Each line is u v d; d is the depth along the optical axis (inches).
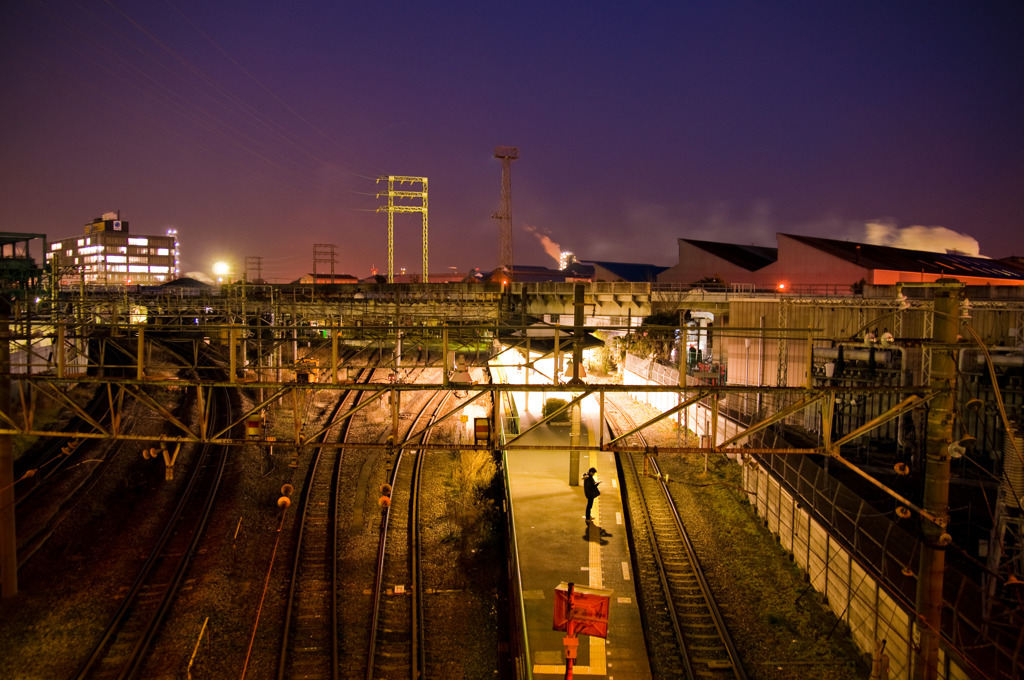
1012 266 2822.3
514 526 802.8
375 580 717.3
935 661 407.8
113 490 946.1
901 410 417.7
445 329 544.7
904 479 899.4
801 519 708.0
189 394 1617.9
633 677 538.9
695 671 548.1
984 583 573.6
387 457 1118.4
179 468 1050.7
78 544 789.9
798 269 2246.6
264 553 775.7
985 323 948.0
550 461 1048.8
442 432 1302.9
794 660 562.6
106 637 593.3
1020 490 510.9
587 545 757.3
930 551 405.1
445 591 710.5
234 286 2060.8
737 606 644.1
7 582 660.1
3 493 655.8
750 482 892.0
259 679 552.7
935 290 402.3
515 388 459.5
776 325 1251.8
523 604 621.3
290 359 1839.3
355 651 592.7
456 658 598.5
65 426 1300.4
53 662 563.2
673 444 1166.3
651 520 833.5
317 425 1362.0
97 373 1747.0
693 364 1648.6
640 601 649.6
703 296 1877.5
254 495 946.7
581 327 581.6
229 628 623.8
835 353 1095.0
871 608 544.4
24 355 1397.6
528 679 526.9
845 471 937.5
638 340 1722.4
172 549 773.9
